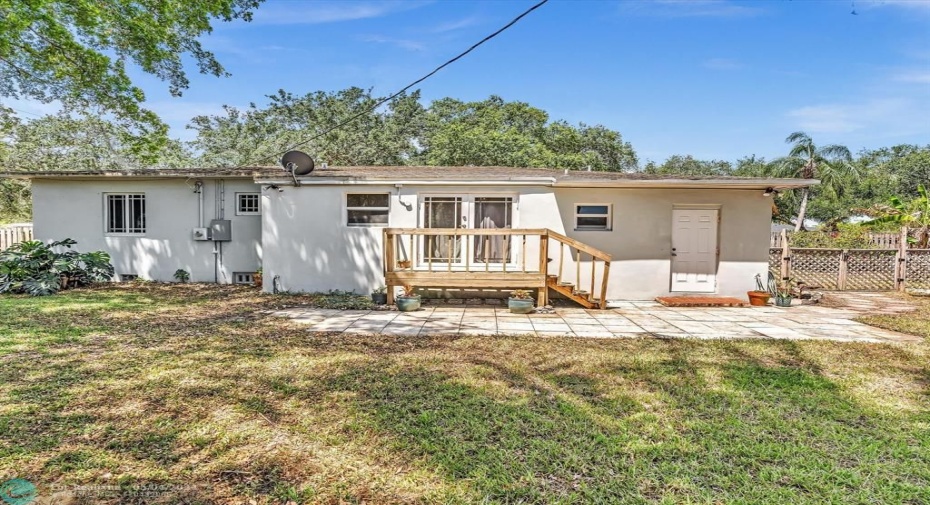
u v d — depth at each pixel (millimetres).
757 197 9164
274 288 9422
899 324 6895
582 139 32562
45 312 7156
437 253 9234
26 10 9672
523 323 6953
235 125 29031
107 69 11320
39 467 2602
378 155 28906
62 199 11031
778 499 2395
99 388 3828
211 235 10875
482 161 27812
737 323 7047
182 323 6527
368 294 9367
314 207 9344
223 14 12133
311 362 4672
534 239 9164
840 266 11070
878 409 3592
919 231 14578
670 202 9219
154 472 2576
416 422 3266
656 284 9297
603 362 4809
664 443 2980
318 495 2393
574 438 3037
